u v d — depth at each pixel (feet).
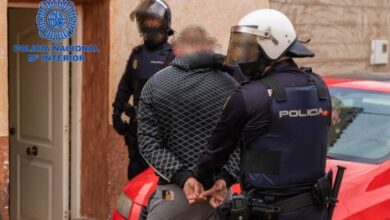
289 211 12.67
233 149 12.96
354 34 33.12
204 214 14.33
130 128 20.90
